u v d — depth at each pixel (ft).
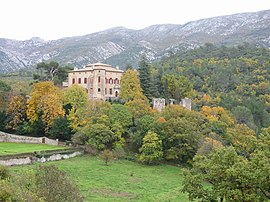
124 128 295.48
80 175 210.38
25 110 321.32
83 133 279.08
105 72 383.86
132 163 266.16
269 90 468.75
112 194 176.24
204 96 434.71
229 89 489.26
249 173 102.12
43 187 94.68
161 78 412.16
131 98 354.54
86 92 347.77
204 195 115.96
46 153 244.83
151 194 181.98
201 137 276.82
